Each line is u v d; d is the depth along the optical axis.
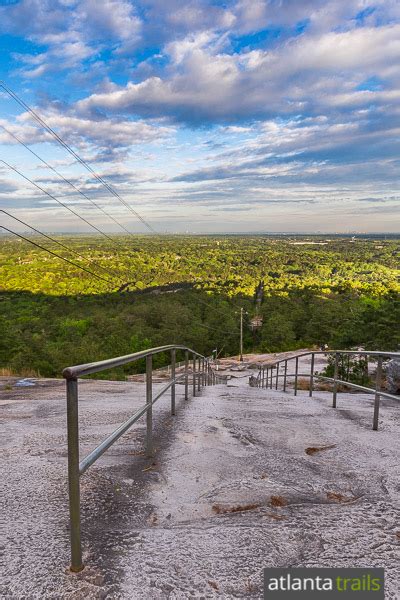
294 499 3.08
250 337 78.75
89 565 2.15
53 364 34.34
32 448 4.27
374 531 2.59
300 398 9.71
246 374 32.66
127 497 3.04
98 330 74.69
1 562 2.17
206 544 2.38
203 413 6.34
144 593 1.95
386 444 4.71
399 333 33.41
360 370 16.41
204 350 74.88
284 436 4.99
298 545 2.40
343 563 2.23
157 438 4.65
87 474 3.45
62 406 7.09
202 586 2.01
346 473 3.67
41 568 2.12
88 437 4.70
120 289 130.12
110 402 7.69
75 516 2.08
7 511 2.78
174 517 2.75
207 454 4.09
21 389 10.59
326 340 60.97
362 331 37.97
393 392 12.53
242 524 2.65
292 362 29.48
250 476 3.52
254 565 2.19
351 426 5.76
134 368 45.47
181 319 81.00
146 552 2.28
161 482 3.34
